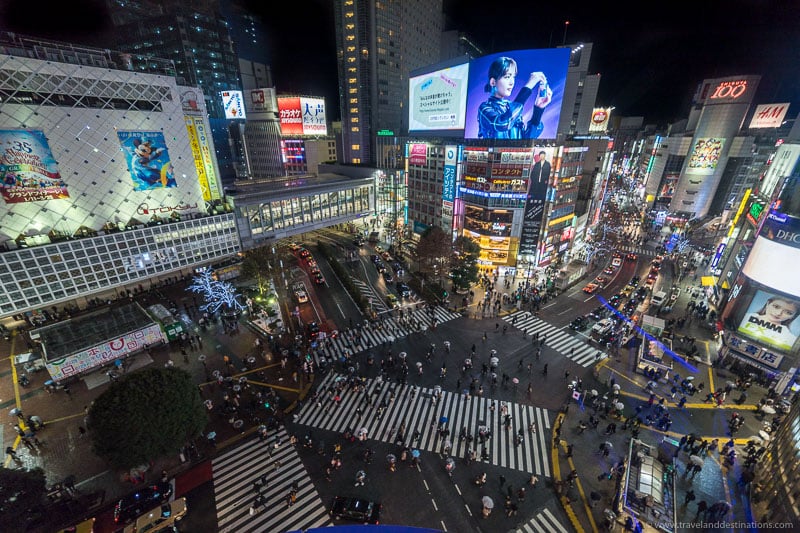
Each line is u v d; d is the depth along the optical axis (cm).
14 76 4306
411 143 8025
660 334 4575
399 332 4869
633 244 8406
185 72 11981
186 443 2920
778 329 3812
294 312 5366
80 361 3791
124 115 5241
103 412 2428
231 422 3312
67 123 4766
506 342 4653
